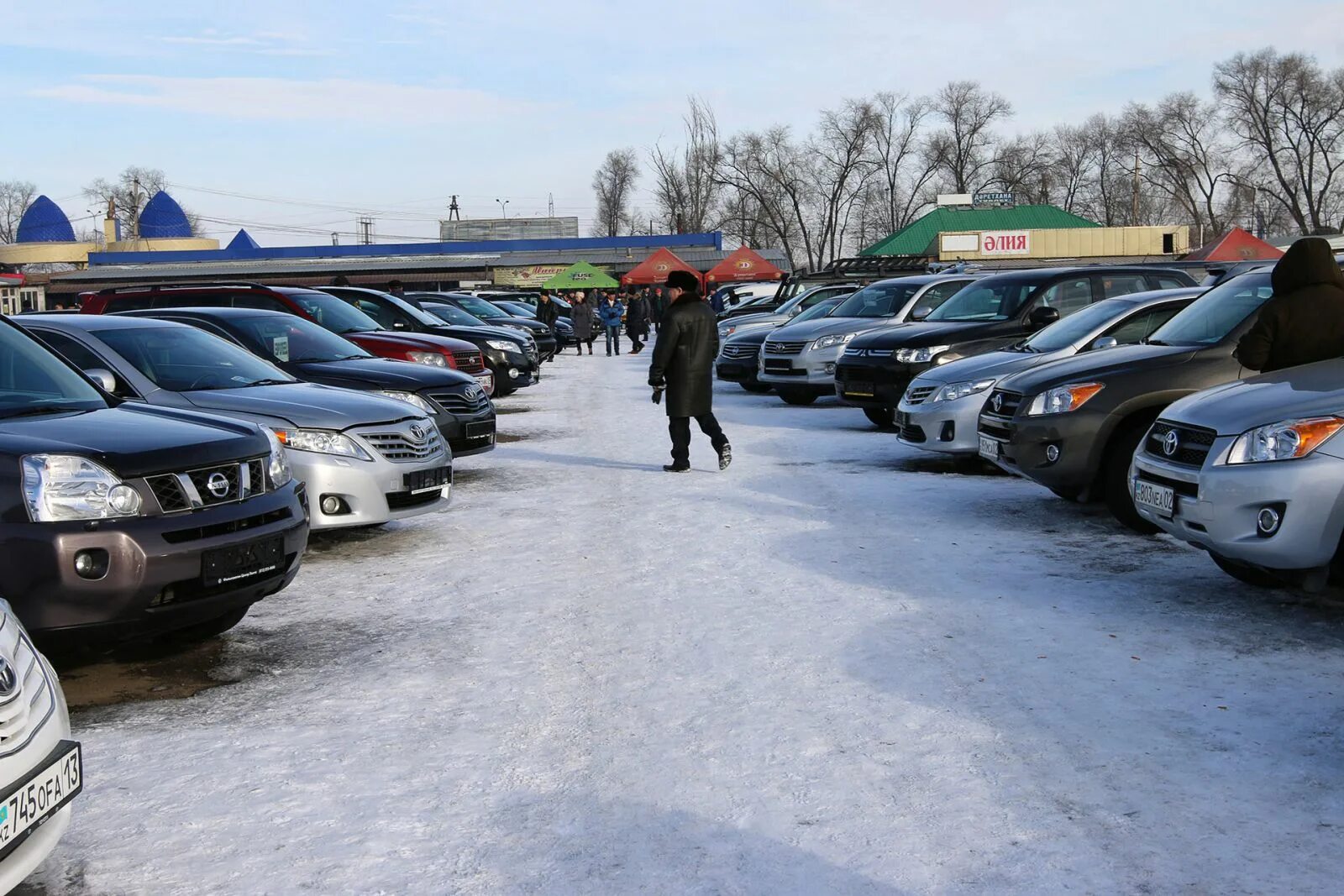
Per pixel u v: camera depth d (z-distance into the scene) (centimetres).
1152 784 374
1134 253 4291
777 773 390
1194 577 637
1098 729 421
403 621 588
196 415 559
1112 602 588
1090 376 775
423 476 736
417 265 6700
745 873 323
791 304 2262
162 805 375
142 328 791
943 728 425
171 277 6606
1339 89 6838
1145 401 754
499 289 6169
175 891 320
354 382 925
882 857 330
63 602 447
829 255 7700
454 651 535
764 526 795
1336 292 640
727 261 4859
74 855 342
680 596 618
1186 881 313
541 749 417
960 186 7819
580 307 3397
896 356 1257
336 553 746
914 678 480
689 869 327
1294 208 7031
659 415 1592
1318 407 527
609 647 533
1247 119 7081
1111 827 345
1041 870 320
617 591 632
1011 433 797
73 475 457
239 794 382
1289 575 547
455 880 323
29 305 6253
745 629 555
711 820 357
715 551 722
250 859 337
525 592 636
